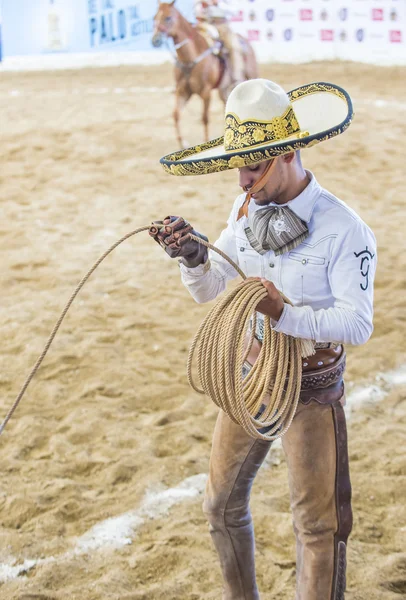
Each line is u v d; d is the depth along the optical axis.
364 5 55.34
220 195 27.72
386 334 17.20
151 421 13.90
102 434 13.48
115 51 61.09
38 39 61.59
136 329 17.61
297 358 7.41
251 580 8.38
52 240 23.45
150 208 26.34
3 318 18.17
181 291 19.77
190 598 9.62
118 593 9.70
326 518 7.57
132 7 59.19
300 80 50.03
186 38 32.28
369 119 37.59
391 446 12.91
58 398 14.70
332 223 7.14
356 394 14.69
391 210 25.98
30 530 11.00
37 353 16.41
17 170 30.56
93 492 11.91
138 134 35.59
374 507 11.38
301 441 7.57
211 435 13.46
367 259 7.12
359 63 56.34
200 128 37.09
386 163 31.00
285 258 7.41
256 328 7.90
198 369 7.41
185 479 12.21
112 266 21.42
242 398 7.12
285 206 7.21
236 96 7.02
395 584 9.82
